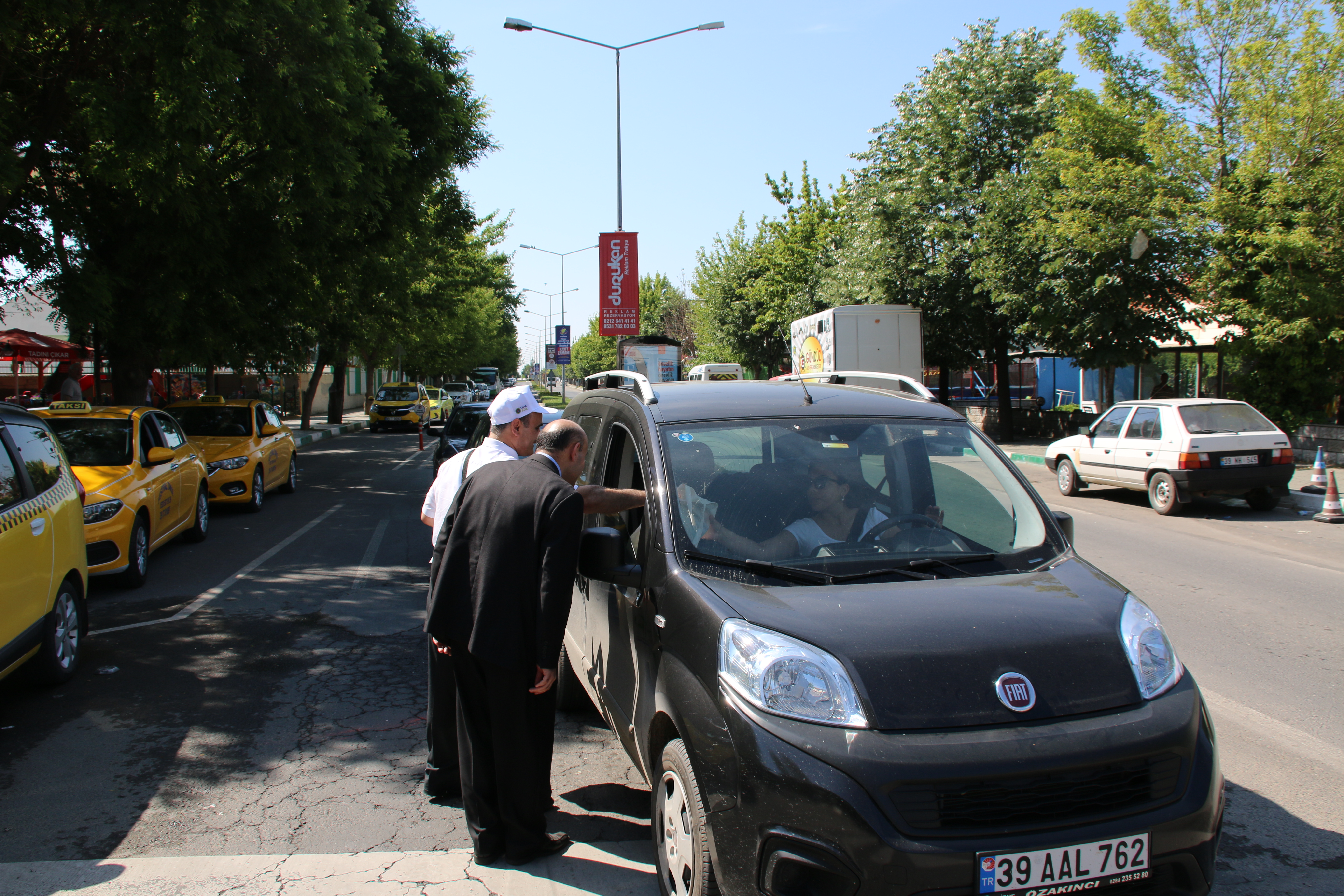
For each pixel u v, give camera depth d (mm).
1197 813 2619
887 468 3781
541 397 74562
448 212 20656
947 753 2516
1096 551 10102
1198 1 17594
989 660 2729
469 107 19891
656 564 3359
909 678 2662
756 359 44500
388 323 31656
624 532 4082
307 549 10484
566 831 3852
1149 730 2646
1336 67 15953
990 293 23031
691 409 3957
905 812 2477
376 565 9531
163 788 4277
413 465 21188
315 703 5410
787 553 3336
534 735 3533
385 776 4426
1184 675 2945
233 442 13648
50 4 9516
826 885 2508
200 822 3947
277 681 5824
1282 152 16391
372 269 19047
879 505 3615
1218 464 12352
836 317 21734
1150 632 2980
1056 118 20438
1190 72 18000
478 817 3564
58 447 6227
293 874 3504
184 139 10930
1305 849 3582
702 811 2785
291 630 6996
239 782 4352
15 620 5031
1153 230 17703
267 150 13289
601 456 4504
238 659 6270
